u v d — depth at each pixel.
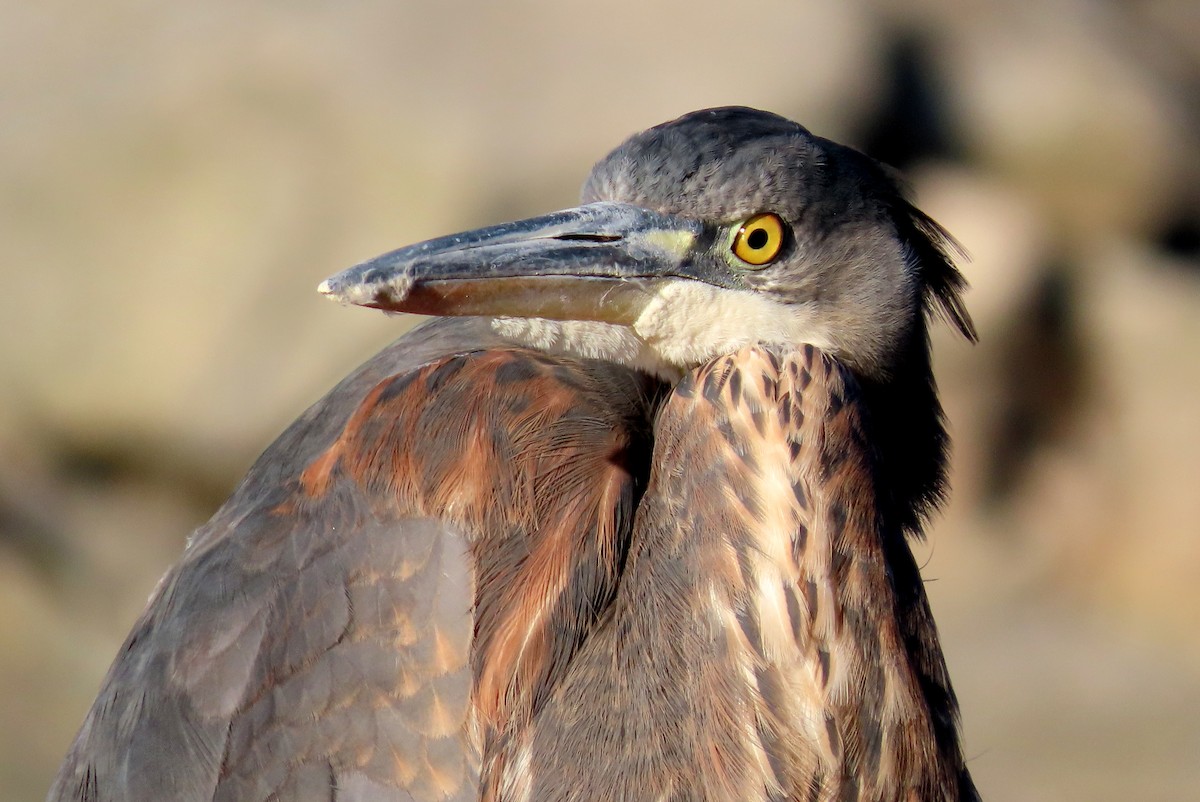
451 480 4.76
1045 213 17.59
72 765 5.22
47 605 13.97
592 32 15.33
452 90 14.87
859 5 16.67
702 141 5.60
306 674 4.63
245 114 15.06
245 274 14.94
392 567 4.67
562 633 4.65
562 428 4.95
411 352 5.52
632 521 4.91
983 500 16.17
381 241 14.68
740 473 4.74
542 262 5.41
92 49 15.72
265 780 4.59
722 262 5.57
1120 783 12.77
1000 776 12.89
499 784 4.48
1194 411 16.17
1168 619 15.35
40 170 15.16
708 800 4.46
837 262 5.62
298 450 5.23
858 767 4.59
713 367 4.98
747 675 4.54
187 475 15.09
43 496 14.88
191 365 14.95
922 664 4.90
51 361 15.05
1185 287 17.17
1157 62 18.98
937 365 16.16
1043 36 18.03
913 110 17.06
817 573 4.63
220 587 4.90
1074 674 14.34
